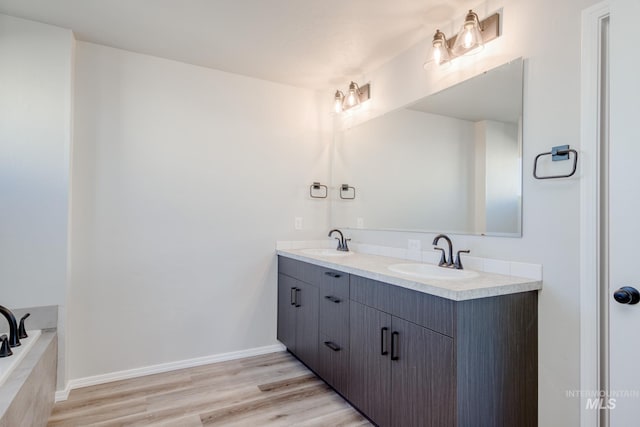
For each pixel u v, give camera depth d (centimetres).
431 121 223
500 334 150
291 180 310
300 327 264
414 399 158
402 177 246
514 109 174
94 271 239
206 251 275
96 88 240
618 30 134
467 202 198
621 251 132
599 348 143
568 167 152
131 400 218
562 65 155
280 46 242
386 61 262
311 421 196
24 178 210
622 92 133
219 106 281
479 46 186
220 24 214
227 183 283
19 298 208
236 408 210
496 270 182
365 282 192
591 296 144
